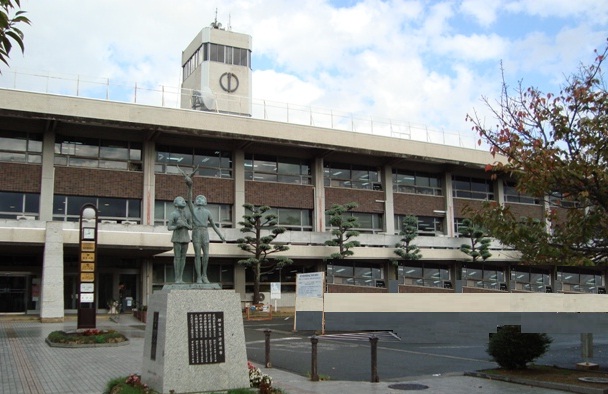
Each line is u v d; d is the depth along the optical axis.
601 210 10.84
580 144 10.84
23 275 30.98
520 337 13.05
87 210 22.97
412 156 42.56
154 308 10.35
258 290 34.41
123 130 34.84
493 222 11.52
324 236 38.69
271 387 10.33
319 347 19.08
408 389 11.29
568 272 47.53
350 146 40.00
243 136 36.16
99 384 11.62
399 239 41.53
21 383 11.75
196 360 9.62
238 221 37.22
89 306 21.66
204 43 53.66
